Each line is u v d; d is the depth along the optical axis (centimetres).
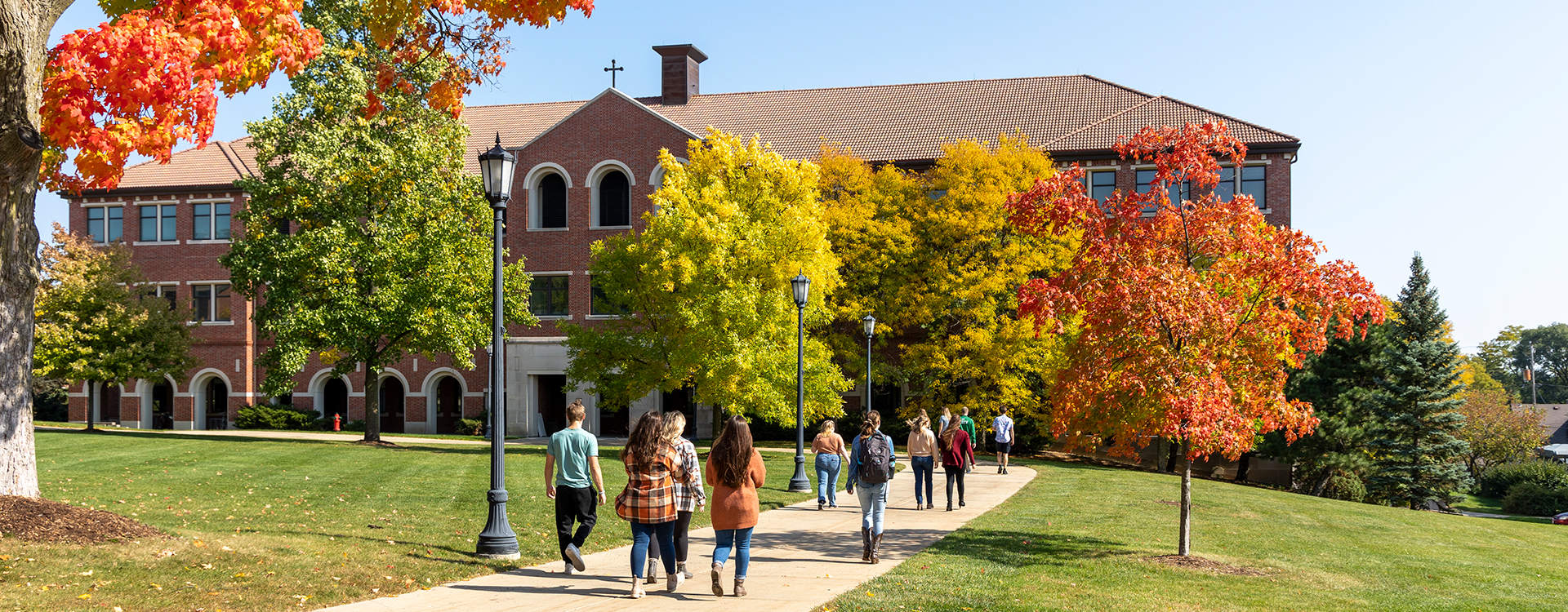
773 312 2705
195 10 998
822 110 4534
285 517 1308
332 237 2752
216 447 2495
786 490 1967
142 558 901
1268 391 1160
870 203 3356
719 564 866
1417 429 3528
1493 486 5375
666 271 2645
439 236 2844
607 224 4050
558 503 973
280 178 2877
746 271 2745
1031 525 1451
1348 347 3419
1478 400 5822
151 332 3556
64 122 904
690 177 2864
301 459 2231
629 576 979
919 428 1664
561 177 4109
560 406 4269
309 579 878
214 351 4434
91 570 841
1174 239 1186
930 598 873
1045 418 3312
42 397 5112
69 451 2258
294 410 4378
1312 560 1201
